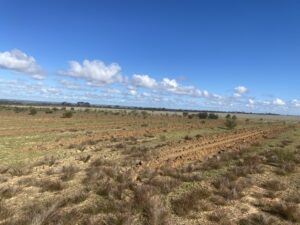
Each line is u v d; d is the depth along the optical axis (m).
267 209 10.16
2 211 9.06
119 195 10.66
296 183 13.45
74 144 24.91
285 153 19.05
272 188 12.42
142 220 8.84
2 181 12.86
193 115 107.06
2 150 21.38
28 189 11.86
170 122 65.69
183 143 27.64
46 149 22.52
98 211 9.38
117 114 100.12
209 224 8.82
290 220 9.24
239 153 20.94
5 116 64.69
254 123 81.19
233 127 51.59
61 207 9.74
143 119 75.88
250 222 8.88
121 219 8.48
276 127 58.41
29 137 29.70
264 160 18.27
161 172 14.79
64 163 17.23
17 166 15.92
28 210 9.23
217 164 16.59
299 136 37.97
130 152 21.36
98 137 31.38
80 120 60.84
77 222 8.60
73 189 11.88
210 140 30.81
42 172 14.84
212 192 11.66
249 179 13.74
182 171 15.16
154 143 27.66
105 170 14.59
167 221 8.73
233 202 10.77
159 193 11.37
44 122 51.47
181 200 10.30
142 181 13.20
